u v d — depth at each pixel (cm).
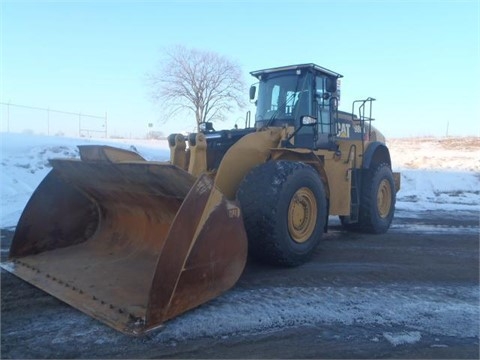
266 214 488
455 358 314
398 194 1415
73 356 305
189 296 361
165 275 340
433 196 1377
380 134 887
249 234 496
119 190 473
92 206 549
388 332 355
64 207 528
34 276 445
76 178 505
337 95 702
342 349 325
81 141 1684
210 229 374
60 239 529
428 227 853
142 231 496
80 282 419
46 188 513
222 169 495
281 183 496
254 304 404
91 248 522
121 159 473
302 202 540
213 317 371
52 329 345
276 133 568
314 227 552
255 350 320
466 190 1495
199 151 461
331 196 643
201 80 2194
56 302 397
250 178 505
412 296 439
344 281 484
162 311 340
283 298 422
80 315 370
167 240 340
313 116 637
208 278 377
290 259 514
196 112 2217
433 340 342
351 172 698
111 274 438
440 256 611
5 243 610
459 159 1891
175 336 336
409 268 545
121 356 306
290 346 327
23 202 896
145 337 333
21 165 1155
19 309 382
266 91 679
